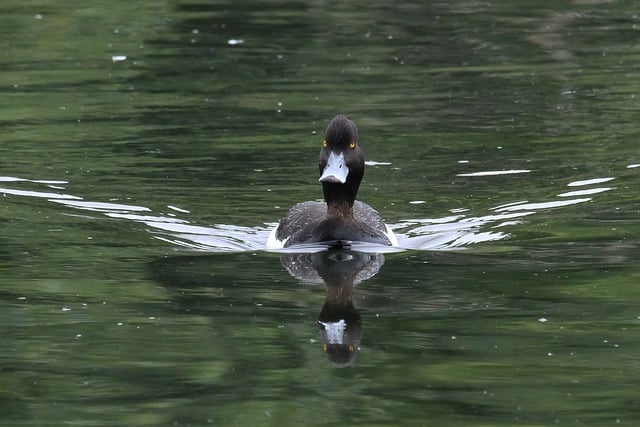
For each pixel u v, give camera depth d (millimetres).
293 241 14289
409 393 9484
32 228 14727
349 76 22969
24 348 10539
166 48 25250
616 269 12852
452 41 25797
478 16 28141
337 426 8836
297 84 22375
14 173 17141
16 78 22938
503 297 11945
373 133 19312
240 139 18953
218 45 25516
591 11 28609
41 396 9477
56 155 18078
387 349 10500
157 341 10719
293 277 12859
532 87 22078
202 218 15438
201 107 20891
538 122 19859
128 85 22453
